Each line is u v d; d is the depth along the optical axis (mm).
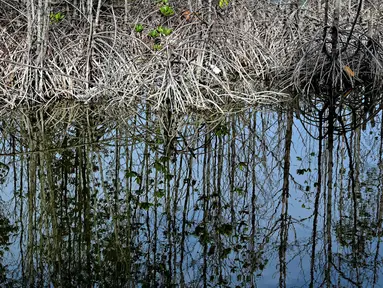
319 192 4254
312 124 5977
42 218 3695
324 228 3549
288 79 7125
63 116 5867
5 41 6578
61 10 7273
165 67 6422
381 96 6758
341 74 6695
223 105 6484
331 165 4711
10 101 6062
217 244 3346
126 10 7285
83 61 6688
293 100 6734
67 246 3301
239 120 6055
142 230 3531
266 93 6824
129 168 4676
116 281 2895
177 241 3387
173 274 2965
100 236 3439
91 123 5695
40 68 6113
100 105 6324
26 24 6547
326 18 6840
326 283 2840
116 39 6926
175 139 5383
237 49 7570
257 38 7840
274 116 6258
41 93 6281
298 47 7352
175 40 6914
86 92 6398
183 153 5062
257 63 7711
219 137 5543
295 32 8117
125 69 6547
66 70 6508
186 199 4113
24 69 6234
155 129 5613
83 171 4508
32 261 3131
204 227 3600
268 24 8367
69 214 3764
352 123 5930
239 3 8016
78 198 4031
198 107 6215
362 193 4176
